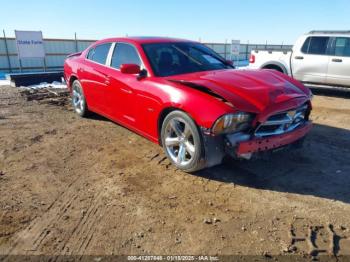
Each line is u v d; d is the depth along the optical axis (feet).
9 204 10.85
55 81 40.75
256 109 11.37
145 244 8.87
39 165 13.99
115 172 13.28
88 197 11.32
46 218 10.09
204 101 11.55
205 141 11.55
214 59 16.72
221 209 10.58
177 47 16.30
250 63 34.73
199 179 12.60
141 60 15.03
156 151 15.42
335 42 28.84
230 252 8.57
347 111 24.23
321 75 29.89
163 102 13.00
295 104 12.28
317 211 10.49
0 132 18.54
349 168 13.70
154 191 11.72
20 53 52.19
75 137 17.61
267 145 11.73
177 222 9.87
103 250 8.64
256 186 12.11
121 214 10.28
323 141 17.06
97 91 18.33
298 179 12.68
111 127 19.36
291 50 31.55
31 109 24.41
